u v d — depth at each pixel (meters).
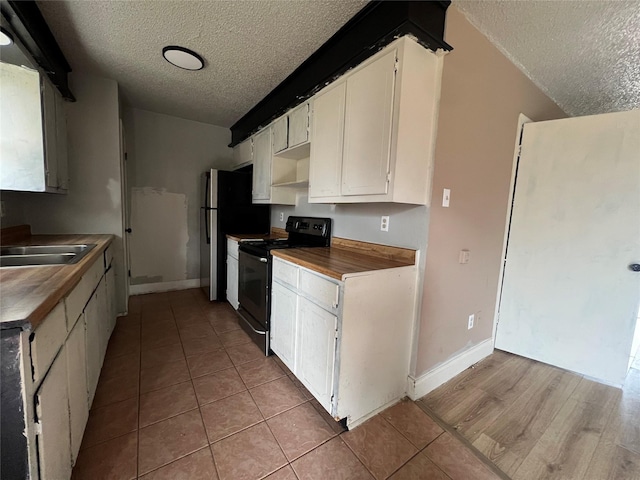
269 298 2.16
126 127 3.28
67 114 2.37
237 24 1.69
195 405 1.64
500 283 2.42
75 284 1.20
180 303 3.30
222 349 2.30
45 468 0.85
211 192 3.27
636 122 1.89
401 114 1.41
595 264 2.06
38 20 1.60
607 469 1.32
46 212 2.37
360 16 1.56
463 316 2.06
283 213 3.30
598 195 2.04
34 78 1.73
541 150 2.22
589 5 1.48
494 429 1.54
